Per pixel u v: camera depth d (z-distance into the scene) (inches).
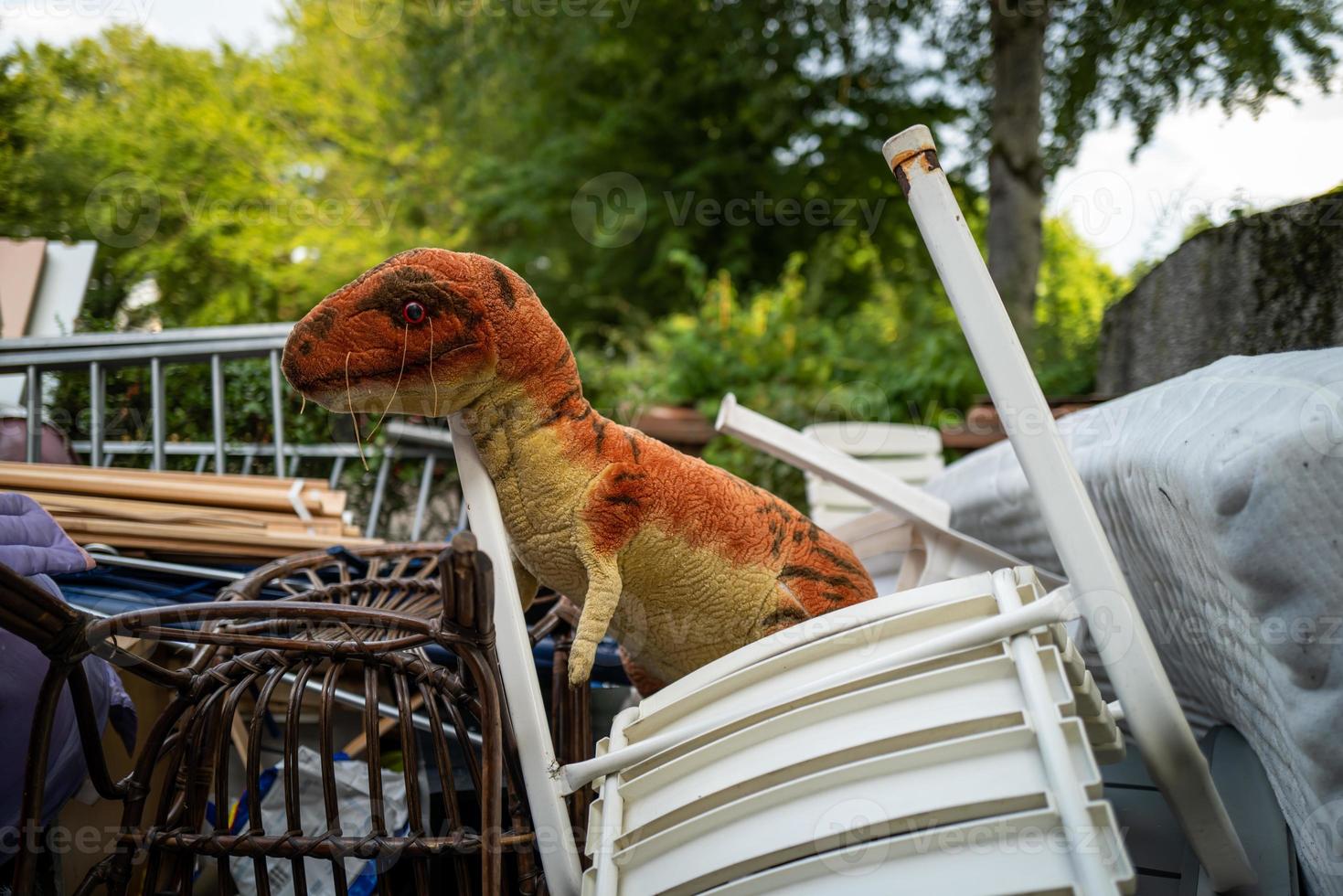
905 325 258.7
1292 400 38.1
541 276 368.8
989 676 38.3
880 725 38.6
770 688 43.2
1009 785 35.1
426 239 329.1
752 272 346.3
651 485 47.0
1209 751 58.1
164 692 74.4
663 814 41.1
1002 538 83.6
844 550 55.0
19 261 113.2
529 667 44.2
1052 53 175.2
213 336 94.9
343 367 42.8
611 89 357.1
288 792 44.6
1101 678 70.6
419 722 69.5
